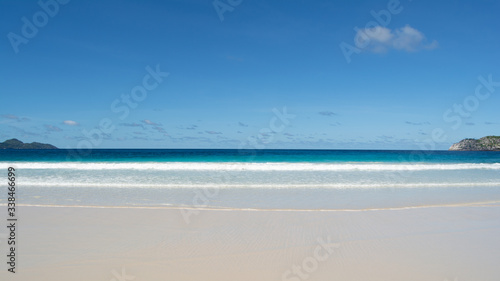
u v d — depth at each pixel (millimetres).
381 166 21812
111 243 5949
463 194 11742
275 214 8344
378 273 4688
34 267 4820
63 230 6750
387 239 6320
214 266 4922
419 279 4492
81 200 10117
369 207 9391
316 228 7074
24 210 8547
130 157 37281
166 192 11742
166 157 37000
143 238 6258
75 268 4805
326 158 36219
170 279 4449
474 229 7070
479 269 4848
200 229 6922
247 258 5273
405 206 9539
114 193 11430
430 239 6328
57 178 15398
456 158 36500
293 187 13117
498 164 24094
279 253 5516
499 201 10398
